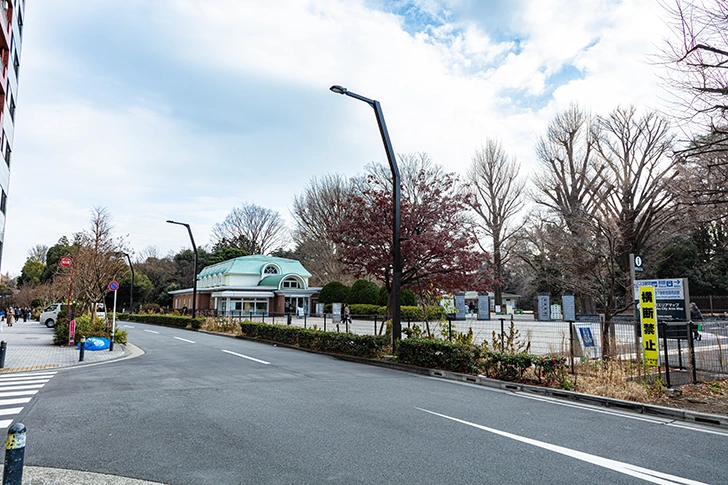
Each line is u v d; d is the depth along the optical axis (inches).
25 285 2358.5
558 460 206.4
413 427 258.2
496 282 649.6
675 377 413.7
